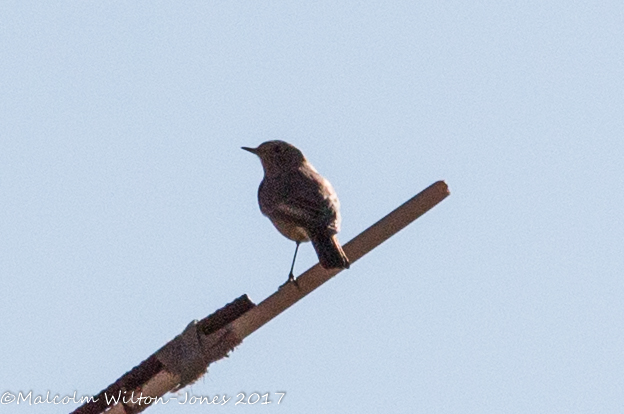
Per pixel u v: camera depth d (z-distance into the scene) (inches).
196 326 489.7
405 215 489.4
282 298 491.2
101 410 486.9
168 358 486.0
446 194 491.8
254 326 490.3
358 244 496.7
